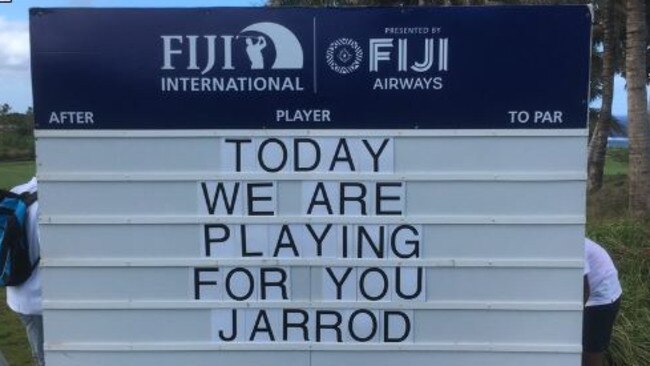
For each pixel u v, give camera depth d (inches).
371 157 133.6
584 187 131.8
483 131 132.0
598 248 169.5
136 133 133.8
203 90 133.6
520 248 133.6
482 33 131.3
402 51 132.0
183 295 136.6
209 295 136.6
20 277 163.5
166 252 135.9
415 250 134.8
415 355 136.3
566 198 132.3
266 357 137.4
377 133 133.2
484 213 133.4
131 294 136.6
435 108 132.5
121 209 135.1
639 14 466.9
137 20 132.7
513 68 131.3
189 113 134.0
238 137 134.0
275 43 132.6
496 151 132.4
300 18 132.3
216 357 137.6
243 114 133.8
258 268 136.1
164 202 135.2
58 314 136.5
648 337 216.5
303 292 136.3
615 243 276.8
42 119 133.3
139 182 134.6
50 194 134.5
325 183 134.5
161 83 133.4
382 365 136.8
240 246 135.8
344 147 133.8
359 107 133.2
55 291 136.1
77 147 134.0
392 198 134.2
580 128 131.2
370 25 132.0
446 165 133.2
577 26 130.3
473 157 132.8
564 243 133.0
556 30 130.5
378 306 135.9
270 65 133.0
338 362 136.9
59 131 133.6
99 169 134.3
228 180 134.6
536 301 134.2
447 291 135.1
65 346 136.8
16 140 1400.1
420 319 135.9
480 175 132.7
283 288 136.3
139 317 136.9
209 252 135.9
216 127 133.8
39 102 133.1
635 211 438.3
